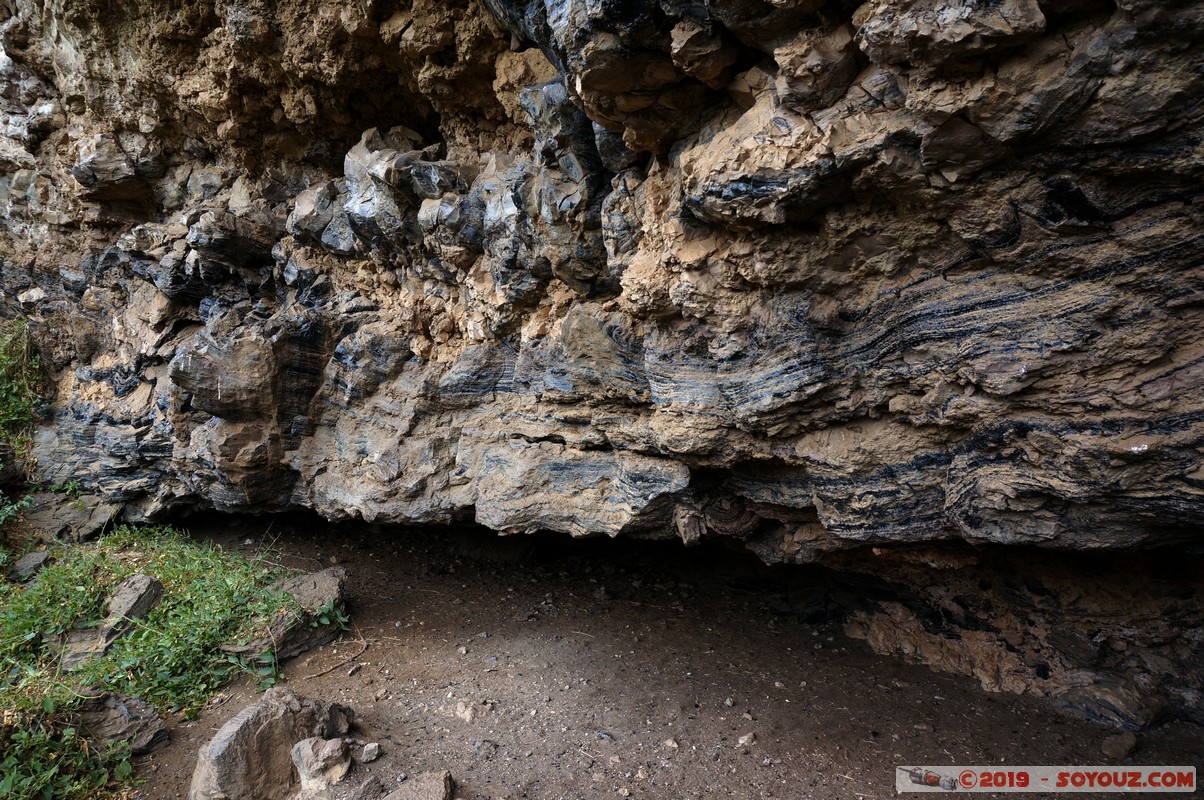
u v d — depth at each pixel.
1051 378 2.63
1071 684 4.14
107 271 7.36
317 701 4.29
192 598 5.66
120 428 7.21
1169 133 2.13
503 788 3.87
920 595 4.85
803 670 4.79
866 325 3.07
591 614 5.79
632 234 3.74
